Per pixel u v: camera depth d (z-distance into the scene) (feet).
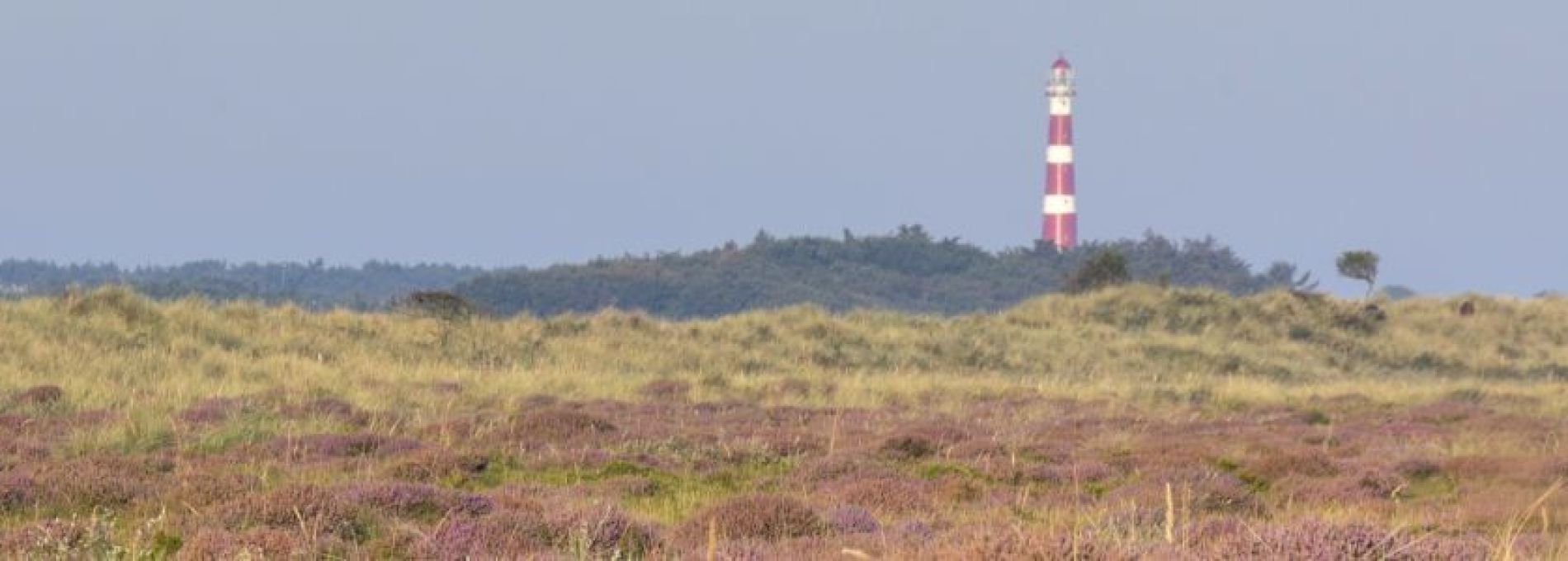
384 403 305.32
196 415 263.49
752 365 459.73
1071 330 575.79
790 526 147.95
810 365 469.16
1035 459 244.42
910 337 522.47
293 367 365.20
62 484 177.78
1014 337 551.59
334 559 131.13
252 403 280.92
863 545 128.36
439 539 136.26
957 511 181.27
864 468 222.07
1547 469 217.15
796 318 530.68
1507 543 108.17
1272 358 561.02
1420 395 422.82
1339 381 529.45
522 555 128.57
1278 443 274.57
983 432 284.00
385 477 205.98
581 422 262.26
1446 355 600.80
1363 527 110.42
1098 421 317.63
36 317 377.09
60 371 329.11
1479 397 426.51
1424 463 228.43
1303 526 111.45
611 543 135.74
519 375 384.27
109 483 178.29
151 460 210.38
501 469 219.00
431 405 301.43
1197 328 603.26
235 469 205.16
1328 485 206.18
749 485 211.00
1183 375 514.27
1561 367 593.83
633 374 421.18
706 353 465.06
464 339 443.73
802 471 220.43
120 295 407.85
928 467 223.51
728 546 127.54
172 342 377.09
